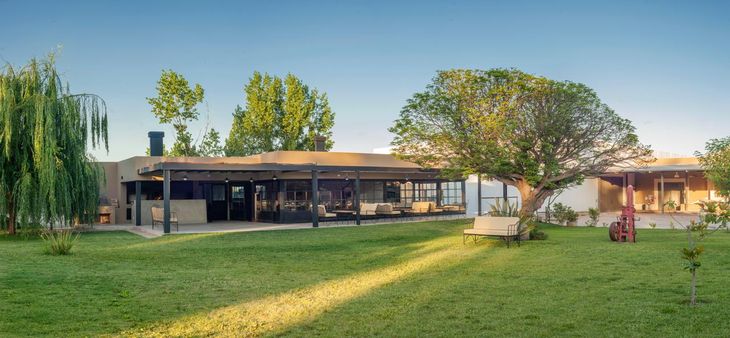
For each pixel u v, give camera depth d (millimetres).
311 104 41531
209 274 10547
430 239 16938
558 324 6469
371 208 25375
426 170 25375
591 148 19172
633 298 7656
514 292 8367
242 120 42000
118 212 25344
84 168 18234
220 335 6324
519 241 14602
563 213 22953
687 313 6699
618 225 15125
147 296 8391
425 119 20469
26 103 16750
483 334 6180
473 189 30641
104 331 6438
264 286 9266
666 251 12477
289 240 16859
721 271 9547
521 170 19234
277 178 23906
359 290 8867
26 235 17031
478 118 19078
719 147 19984
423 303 7773
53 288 8758
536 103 18703
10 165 17078
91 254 13430
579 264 10891
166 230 18938
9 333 6234
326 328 6570
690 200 33062
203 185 26125
